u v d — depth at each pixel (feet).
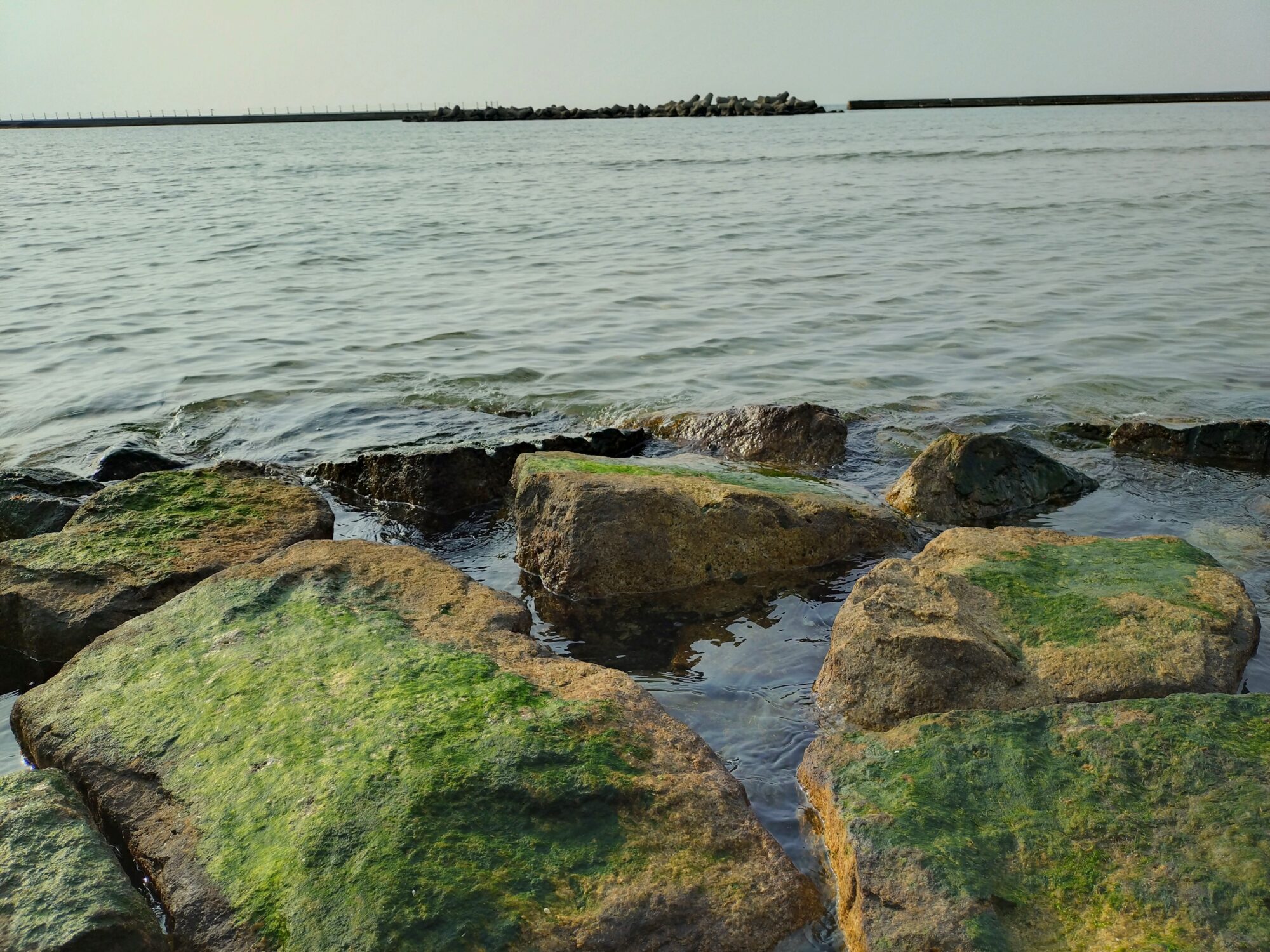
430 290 55.36
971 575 18.22
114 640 17.43
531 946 10.85
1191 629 16.02
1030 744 13.35
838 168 147.13
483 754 13.23
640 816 12.64
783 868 12.30
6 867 11.79
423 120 554.46
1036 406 33.81
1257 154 157.28
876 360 39.70
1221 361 38.11
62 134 576.61
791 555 22.17
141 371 40.19
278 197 117.39
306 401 36.19
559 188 124.88
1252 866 10.88
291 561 19.72
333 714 14.40
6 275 61.11
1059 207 88.69
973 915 10.79
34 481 26.50
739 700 16.99
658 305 50.19
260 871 11.91
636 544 21.31
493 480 27.32
